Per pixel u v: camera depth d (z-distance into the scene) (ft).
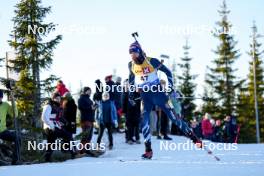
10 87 41.14
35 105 63.05
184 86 171.53
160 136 61.98
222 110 160.15
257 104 160.97
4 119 39.75
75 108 48.91
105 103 51.70
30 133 47.44
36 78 65.82
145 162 30.42
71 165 29.19
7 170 27.96
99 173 26.16
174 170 26.48
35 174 26.45
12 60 64.28
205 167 27.53
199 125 69.77
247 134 139.54
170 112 33.27
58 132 41.91
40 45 66.64
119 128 69.72
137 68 33.53
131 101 35.22
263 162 30.35
